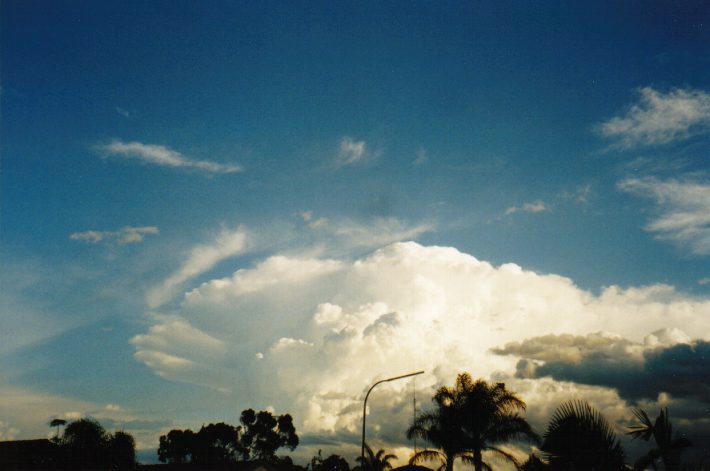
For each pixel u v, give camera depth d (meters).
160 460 91.25
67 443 45.22
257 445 94.44
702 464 11.34
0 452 42.56
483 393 43.00
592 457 10.68
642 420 12.01
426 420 43.50
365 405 31.88
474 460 42.16
